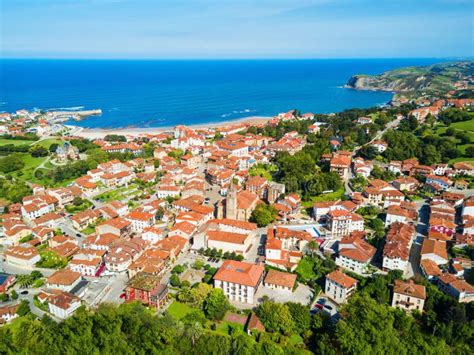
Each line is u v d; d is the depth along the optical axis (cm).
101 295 17712
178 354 13688
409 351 13588
